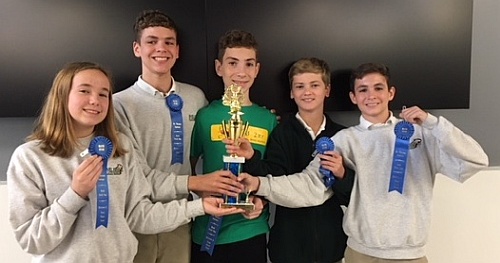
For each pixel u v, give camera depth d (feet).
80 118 4.83
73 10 6.51
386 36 6.81
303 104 6.13
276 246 6.11
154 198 5.56
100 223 4.79
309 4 6.72
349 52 6.81
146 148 5.79
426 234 5.67
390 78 6.80
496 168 7.20
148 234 5.70
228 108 6.06
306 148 6.09
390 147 5.74
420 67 6.88
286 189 5.70
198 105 6.25
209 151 5.98
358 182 5.76
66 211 4.56
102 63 6.59
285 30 6.72
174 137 5.87
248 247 5.89
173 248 5.98
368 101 5.84
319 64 6.16
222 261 5.89
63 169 4.81
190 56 6.67
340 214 6.23
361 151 5.80
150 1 6.57
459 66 6.91
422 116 5.28
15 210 4.70
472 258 7.23
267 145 6.09
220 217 5.78
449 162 5.55
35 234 4.63
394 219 5.62
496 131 7.21
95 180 4.63
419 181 5.70
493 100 7.22
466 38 6.88
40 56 6.52
